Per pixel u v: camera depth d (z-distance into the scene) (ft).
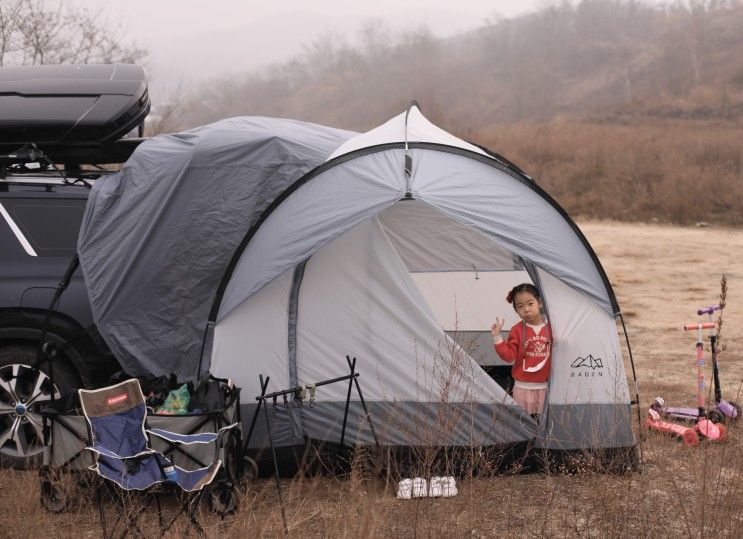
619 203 80.79
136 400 16.58
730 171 86.33
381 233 19.31
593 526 16.55
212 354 19.27
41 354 18.93
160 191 20.58
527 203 19.62
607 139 115.34
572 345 19.54
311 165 21.07
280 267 18.61
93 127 21.70
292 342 19.39
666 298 42.93
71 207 20.58
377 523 15.57
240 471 17.75
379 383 19.38
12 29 43.78
